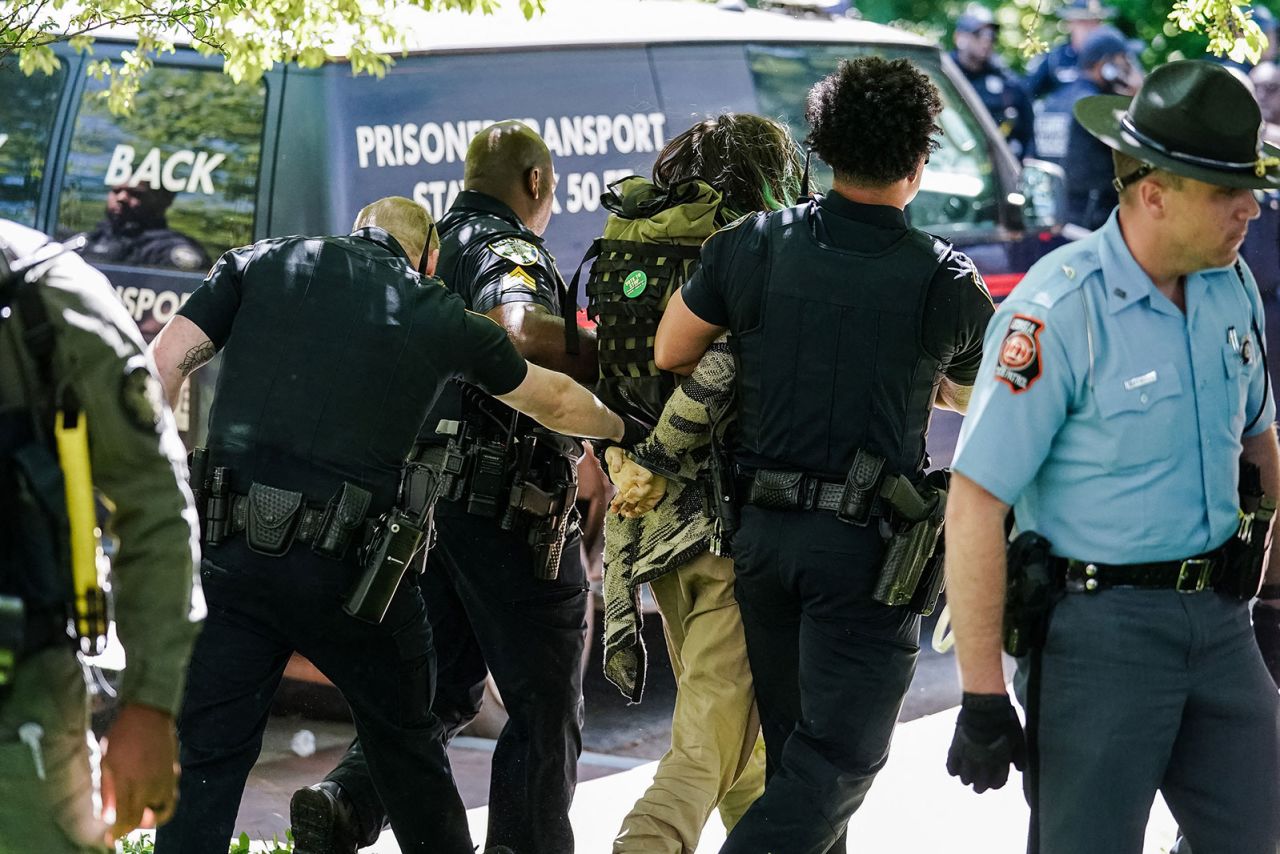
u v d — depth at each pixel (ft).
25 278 28.71
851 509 41.75
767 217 43.45
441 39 70.28
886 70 42.16
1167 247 34.60
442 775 45.68
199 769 42.34
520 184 52.13
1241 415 35.86
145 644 29.63
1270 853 36.04
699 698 45.62
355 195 68.33
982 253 83.97
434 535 48.73
